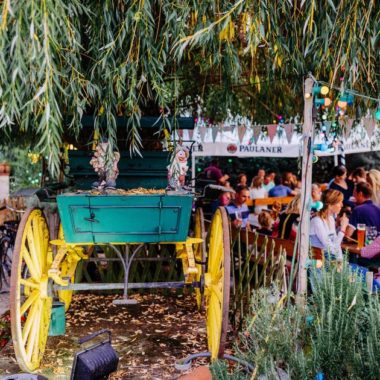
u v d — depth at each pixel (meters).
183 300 6.12
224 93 6.95
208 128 6.45
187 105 7.16
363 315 2.97
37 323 4.09
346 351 2.84
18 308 3.79
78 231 3.91
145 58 3.66
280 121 7.34
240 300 5.02
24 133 6.14
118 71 3.51
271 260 4.60
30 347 4.01
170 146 4.45
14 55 2.91
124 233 3.93
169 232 3.98
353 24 3.51
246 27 3.65
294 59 4.09
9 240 6.99
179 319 5.41
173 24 3.58
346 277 3.05
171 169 4.29
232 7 3.40
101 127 4.25
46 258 4.52
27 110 3.06
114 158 4.07
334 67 3.85
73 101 3.53
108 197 3.79
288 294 3.50
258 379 2.98
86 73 3.82
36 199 4.65
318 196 5.78
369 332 2.85
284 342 3.00
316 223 5.29
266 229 6.71
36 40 2.87
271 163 12.97
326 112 5.68
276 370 2.96
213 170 9.69
